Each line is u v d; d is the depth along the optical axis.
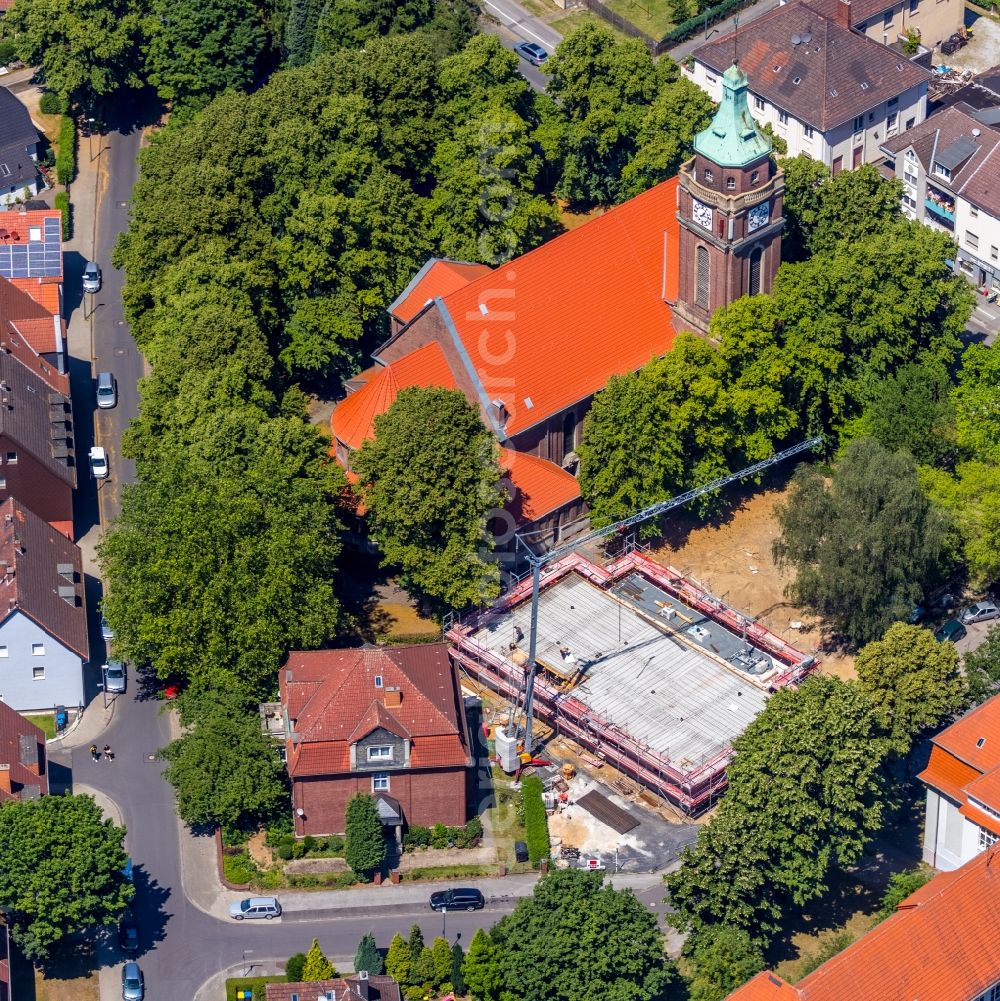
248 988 187.00
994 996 175.75
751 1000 168.12
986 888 175.38
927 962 171.12
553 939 179.00
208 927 193.25
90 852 185.88
